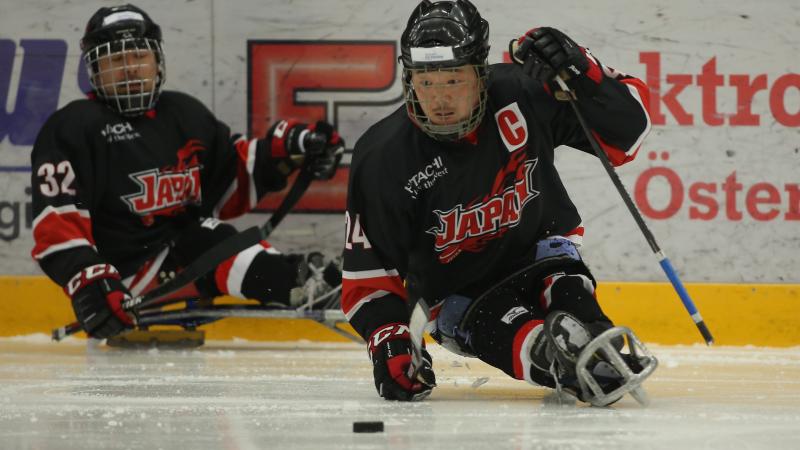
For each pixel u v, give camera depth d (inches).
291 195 654.5
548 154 388.8
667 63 714.2
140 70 627.5
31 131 732.7
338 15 724.0
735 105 712.4
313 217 723.4
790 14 709.9
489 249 393.4
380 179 379.6
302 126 668.1
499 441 283.7
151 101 639.8
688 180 712.4
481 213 385.1
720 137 711.7
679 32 713.0
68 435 299.9
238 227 722.2
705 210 712.4
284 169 676.1
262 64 727.7
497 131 378.0
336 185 723.4
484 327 378.3
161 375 494.0
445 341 414.6
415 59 353.7
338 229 723.4
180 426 316.5
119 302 589.9
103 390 426.6
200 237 648.4
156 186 647.8
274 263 647.8
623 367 337.1
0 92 733.3
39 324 730.8
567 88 365.4
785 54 711.1
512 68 389.4
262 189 681.6
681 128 713.0
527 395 404.2
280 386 441.4
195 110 668.1
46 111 733.3
